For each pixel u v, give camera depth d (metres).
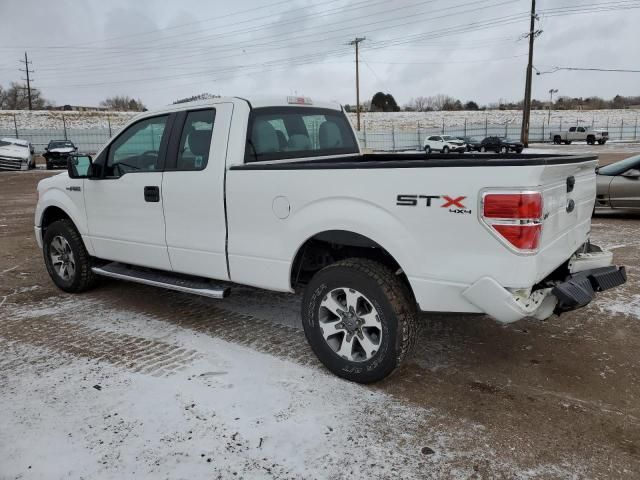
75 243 5.23
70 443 2.84
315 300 3.51
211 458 2.70
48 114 65.19
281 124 4.32
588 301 3.17
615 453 2.69
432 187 2.95
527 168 2.68
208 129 4.05
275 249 3.66
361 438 2.84
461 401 3.21
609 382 3.42
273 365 3.71
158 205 4.32
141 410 3.15
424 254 3.03
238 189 3.78
